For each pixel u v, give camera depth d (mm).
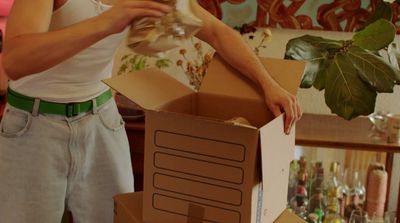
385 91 1514
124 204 1286
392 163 2496
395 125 2043
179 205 1105
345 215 2387
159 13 1010
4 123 1411
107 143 1477
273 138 1049
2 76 2389
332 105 1538
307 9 2410
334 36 2459
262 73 1229
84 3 1298
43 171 1388
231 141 1008
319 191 2373
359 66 1546
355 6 2385
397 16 2357
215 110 1292
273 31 2469
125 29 1136
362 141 2045
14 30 1106
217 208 1064
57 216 1441
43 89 1367
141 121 2252
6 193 1408
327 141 2029
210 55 2260
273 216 1170
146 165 1118
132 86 1150
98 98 1444
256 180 1033
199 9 1320
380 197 2391
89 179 1479
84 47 1075
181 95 1246
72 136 1396
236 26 2455
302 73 1266
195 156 1053
